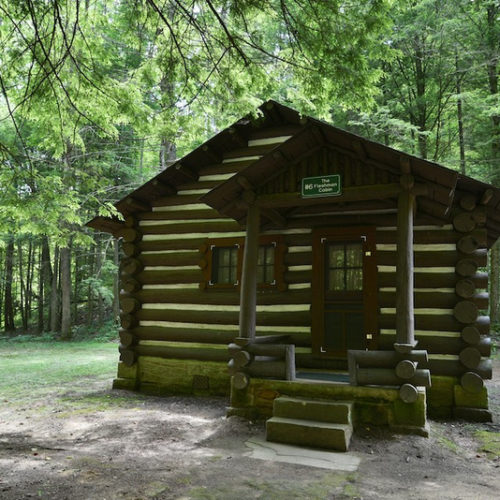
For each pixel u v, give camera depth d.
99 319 27.03
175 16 5.26
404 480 4.41
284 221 7.87
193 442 5.59
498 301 18.09
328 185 6.38
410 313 5.89
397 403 5.80
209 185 9.33
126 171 20.41
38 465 4.71
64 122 5.88
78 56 5.45
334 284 7.80
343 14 4.71
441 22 15.95
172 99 5.82
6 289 31.16
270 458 5.01
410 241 5.98
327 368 7.64
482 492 4.13
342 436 5.26
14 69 5.35
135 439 5.70
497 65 16.98
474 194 7.18
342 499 3.93
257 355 6.64
